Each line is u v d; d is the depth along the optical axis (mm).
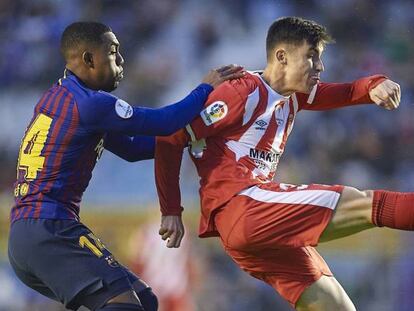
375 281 40531
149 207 42156
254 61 52906
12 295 42062
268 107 18344
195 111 18125
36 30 55062
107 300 17500
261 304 41562
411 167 47250
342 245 40938
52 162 17938
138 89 51938
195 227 42812
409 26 52812
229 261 41875
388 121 48438
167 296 38500
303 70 18328
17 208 18031
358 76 51156
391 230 40562
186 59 53281
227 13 55000
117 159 45344
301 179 46375
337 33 53094
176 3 55750
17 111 51375
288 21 18547
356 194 17453
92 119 17750
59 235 17625
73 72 18672
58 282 17609
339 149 47688
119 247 42750
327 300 19406
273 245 17781
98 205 43656
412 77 50688
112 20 55406
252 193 17875
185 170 44438
